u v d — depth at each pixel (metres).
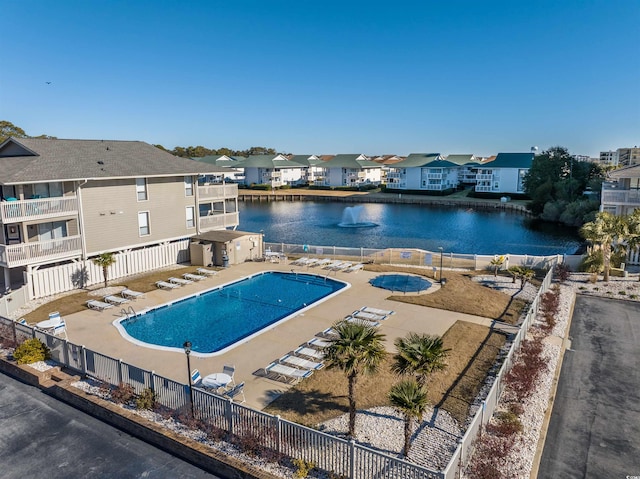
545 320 23.70
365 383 16.92
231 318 25.19
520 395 15.98
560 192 81.56
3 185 26.77
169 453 13.53
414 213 91.00
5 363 18.81
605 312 25.73
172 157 39.28
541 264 33.97
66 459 13.23
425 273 33.53
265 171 139.25
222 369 18.27
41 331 19.12
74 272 29.33
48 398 16.69
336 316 24.39
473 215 87.56
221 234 38.06
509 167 109.31
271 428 12.87
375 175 147.75
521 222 78.12
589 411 15.60
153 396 15.33
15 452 13.55
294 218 84.06
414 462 12.27
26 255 26.89
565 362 19.41
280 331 22.28
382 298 27.52
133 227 33.44
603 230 30.88
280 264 36.78
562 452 13.34
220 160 148.00
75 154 32.84
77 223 29.88
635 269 34.03
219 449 13.06
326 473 11.99
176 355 19.72
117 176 31.16
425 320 23.69
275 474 11.98
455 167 126.06
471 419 14.52
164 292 29.00
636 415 15.34
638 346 21.08
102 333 22.20
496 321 23.56
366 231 69.00
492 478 11.68
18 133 61.81
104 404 15.50
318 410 15.05
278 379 17.36
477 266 34.75
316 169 159.00
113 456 13.36
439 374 17.58
